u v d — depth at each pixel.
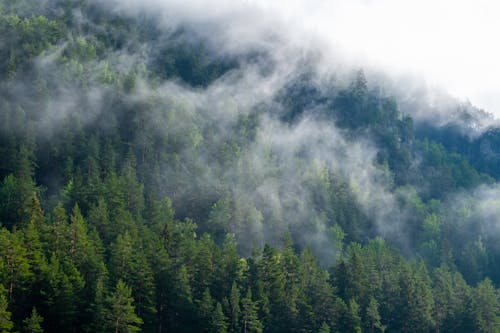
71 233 87.38
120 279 80.19
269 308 95.25
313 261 107.75
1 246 75.94
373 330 103.88
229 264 98.25
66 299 76.69
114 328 76.00
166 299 90.50
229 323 86.31
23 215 97.75
